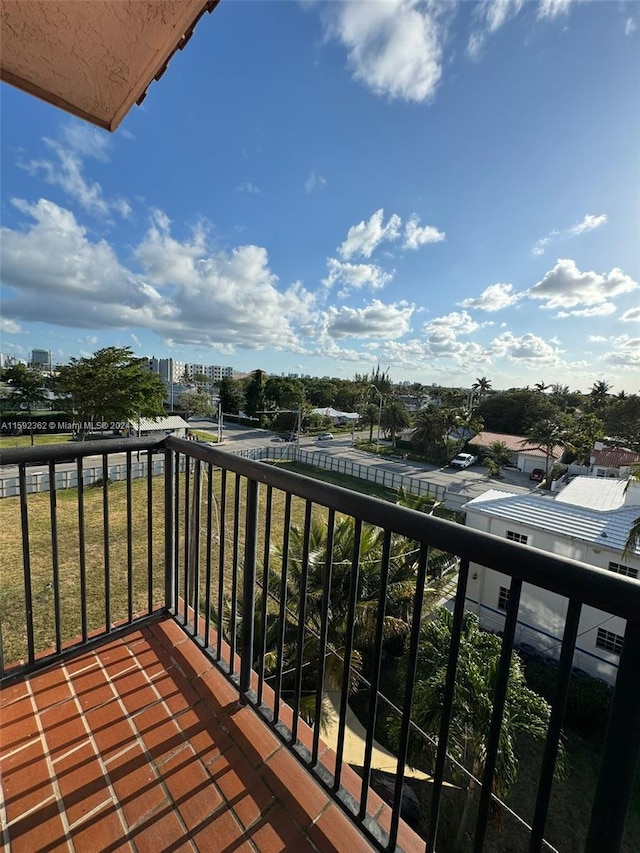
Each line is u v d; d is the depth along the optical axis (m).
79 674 1.48
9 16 1.20
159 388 23.78
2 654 1.42
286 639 5.06
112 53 1.38
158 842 0.95
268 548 1.24
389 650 6.76
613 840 0.58
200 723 1.28
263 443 29.59
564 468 25.42
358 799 1.07
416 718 4.47
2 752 1.16
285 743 1.19
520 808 4.64
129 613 1.77
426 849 0.85
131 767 1.13
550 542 8.16
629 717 0.56
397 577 6.00
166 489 1.81
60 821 0.99
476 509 9.23
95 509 11.44
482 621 8.20
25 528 1.41
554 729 0.63
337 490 0.98
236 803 1.04
